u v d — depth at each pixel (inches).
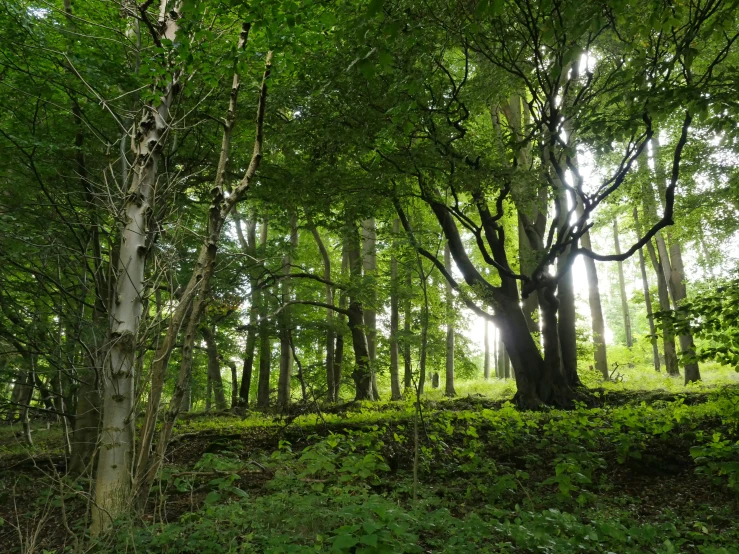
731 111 215.9
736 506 226.2
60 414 255.3
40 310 278.8
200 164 346.9
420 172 387.5
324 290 807.7
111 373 170.9
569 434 302.8
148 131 189.9
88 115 290.4
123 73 276.4
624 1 172.7
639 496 254.7
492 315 511.2
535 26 282.2
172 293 172.7
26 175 277.0
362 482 232.1
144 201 184.2
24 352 265.9
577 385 535.2
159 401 163.8
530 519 178.2
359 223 548.4
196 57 191.0
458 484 267.9
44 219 275.4
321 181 399.2
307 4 195.6
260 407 655.1
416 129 358.3
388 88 329.7
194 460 328.8
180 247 203.3
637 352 1115.3
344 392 859.4
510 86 390.9
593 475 280.8
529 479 274.4
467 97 387.9
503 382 871.7
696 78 313.7
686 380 641.0
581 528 165.3
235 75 193.9
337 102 362.3
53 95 277.4
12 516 235.6
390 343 627.2
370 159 441.4
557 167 376.2
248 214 630.5
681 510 229.8
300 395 836.0
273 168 398.9
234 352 638.5
